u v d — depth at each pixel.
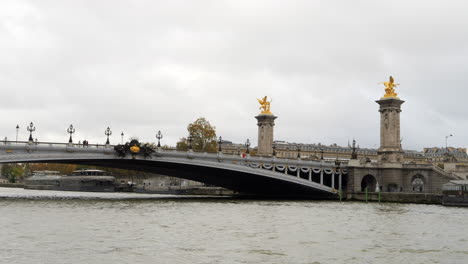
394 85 131.12
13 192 153.88
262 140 160.25
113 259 35.69
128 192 174.12
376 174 128.25
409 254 40.56
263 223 59.59
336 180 133.62
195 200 107.00
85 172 189.25
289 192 134.38
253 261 36.47
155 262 35.12
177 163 102.56
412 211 83.06
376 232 53.47
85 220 57.94
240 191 144.12
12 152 84.44
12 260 34.31
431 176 124.50
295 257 38.25
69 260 34.91
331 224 60.16
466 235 52.31
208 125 163.00
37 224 52.75
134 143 95.81
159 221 58.94
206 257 37.31
